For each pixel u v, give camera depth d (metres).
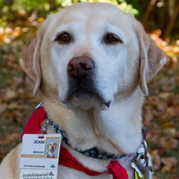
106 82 2.07
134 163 2.38
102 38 2.25
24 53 2.50
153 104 5.77
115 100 2.30
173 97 6.05
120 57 2.27
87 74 1.99
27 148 2.15
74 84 2.02
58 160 2.17
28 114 5.18
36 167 2.13
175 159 4.09
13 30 8.96
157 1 9.87
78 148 2.22
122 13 2.44
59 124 2.30
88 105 2.10
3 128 4.76
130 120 2.35
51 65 2.31
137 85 2.42
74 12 2.33
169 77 7.19
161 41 8.89
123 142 2.28
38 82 2.37
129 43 2.33
